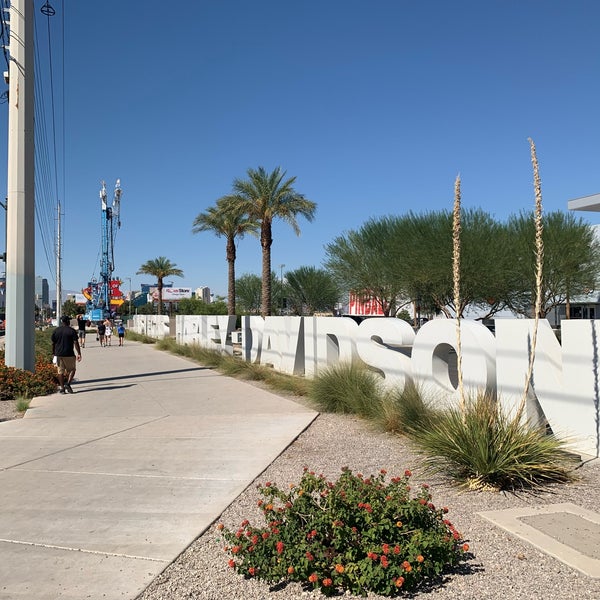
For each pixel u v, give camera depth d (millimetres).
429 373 9781
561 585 3777
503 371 8367
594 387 6992
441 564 3857
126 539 4695
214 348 24375
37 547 4559
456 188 6668
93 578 4027
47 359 19516
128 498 5742
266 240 34625
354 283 40625
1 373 13078
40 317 120125
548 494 5727
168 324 39062
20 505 5559
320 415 10453
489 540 4551
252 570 3891
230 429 9086
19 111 15055
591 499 5539
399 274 35125
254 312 64688
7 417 10648
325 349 14922
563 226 31516
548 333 7676
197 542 4668
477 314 40531
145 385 15078
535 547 4355
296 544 3928
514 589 3740
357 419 9992
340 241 40531
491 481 5934
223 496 5773
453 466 6258
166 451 7711
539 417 8102
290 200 34500
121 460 7262
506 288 32781
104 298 73500
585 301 36781
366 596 3688
